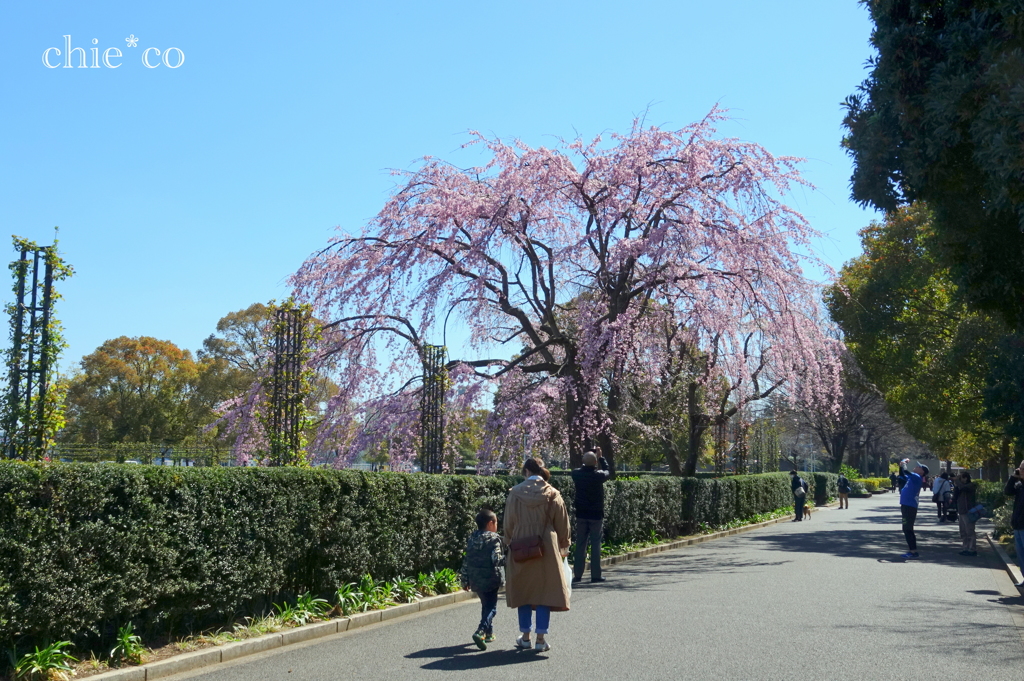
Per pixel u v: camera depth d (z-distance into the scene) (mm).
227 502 8609
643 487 20500
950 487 34438
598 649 8180
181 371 67062
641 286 18375
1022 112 9102
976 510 19156
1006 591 12805
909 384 31406
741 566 16438
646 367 21172
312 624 9234
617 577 14688
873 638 8711
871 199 12266
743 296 18141
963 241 11820
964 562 17531
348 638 9039
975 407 29422
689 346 22938
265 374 14875
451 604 11812
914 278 29531
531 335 19594
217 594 8438
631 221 18531
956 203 11609
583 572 15000
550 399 19484
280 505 9297
